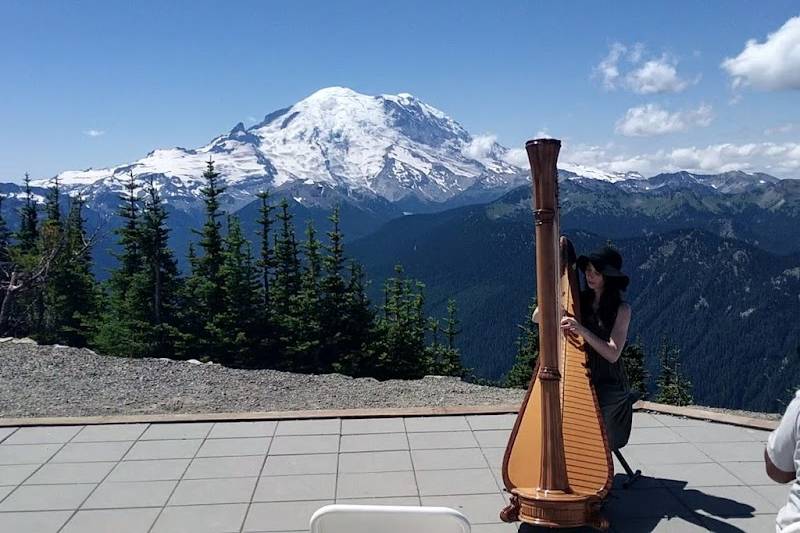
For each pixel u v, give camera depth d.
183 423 7.01
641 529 4.75
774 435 2.88
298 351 39.75
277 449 6.30
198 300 40.97
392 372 42.22
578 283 4.78
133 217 43.28
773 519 4.86
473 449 6.24
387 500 5.25
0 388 9.01
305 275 42.25
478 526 4.82
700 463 5.85
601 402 4.96
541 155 4.12
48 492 5.45
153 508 5.16
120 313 40.97
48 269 34.03
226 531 4.80
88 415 7.79
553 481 4.41
